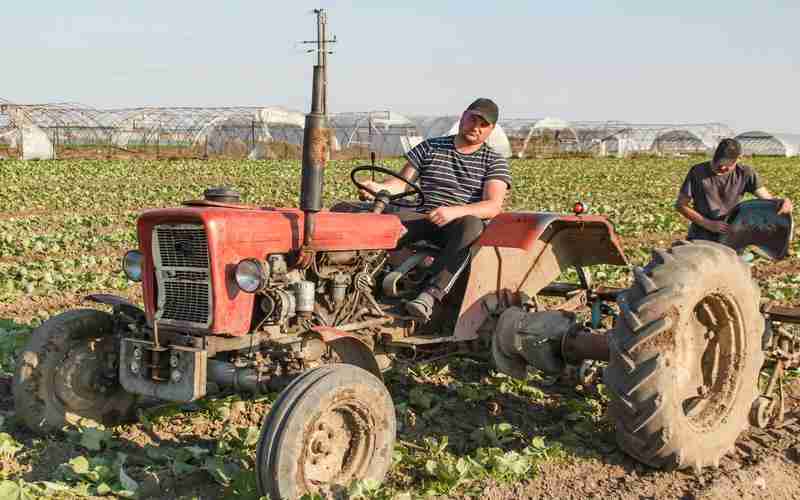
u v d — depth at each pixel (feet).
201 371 13.44
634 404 13.78
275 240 14.25
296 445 12.02
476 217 17.38
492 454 14.67
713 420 14.90
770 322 17.08
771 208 18.99
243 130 160.76
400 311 17.10
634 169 124.06
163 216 13.89
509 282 18.34
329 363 14.30
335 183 78.95
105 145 153.58
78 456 14.47
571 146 198.49
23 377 15.02
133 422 16.44
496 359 17.39
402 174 19.35
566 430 16.43
